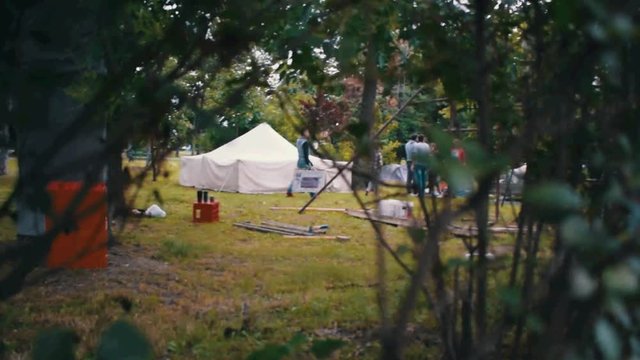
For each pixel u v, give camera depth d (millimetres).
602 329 1502
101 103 2150
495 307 2699
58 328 1397
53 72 2051
